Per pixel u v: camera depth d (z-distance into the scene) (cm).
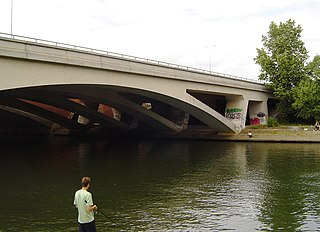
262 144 4012
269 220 1255
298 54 5016
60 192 1717
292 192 1673
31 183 1934
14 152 3469
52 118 5084
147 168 2420
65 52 2383
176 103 3678
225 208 1409
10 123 6059
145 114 4128
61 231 1155
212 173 2194
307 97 4634
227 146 3822
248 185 1836
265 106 5188
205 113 3925
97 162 2733
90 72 2588
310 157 2822
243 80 4600
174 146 3931
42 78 2253
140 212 1360
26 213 1362
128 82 2917
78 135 5897
